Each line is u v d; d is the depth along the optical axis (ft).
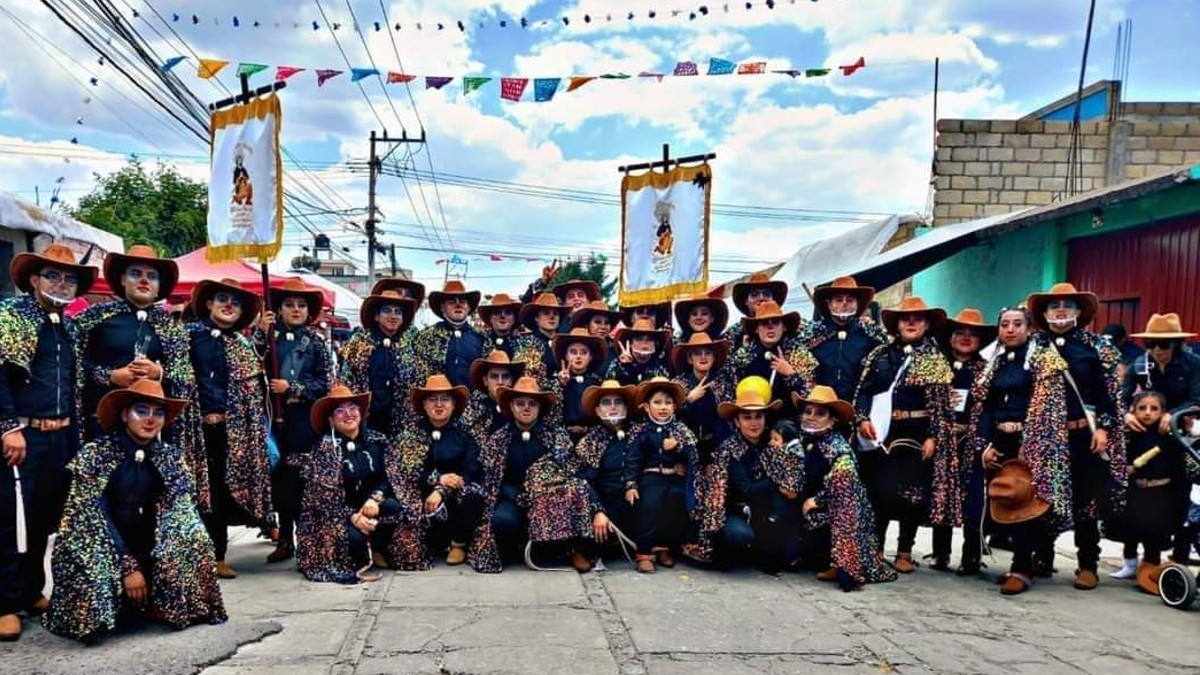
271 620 14.10
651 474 18.70
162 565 13.39
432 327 22.17
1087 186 37.40
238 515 17.40
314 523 17.34
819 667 12.52
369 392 19.61
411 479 18.48
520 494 18.58
